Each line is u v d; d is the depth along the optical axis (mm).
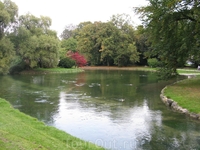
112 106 14547
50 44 41875
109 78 32844
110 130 9891
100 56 65500
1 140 6410
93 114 12555
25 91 20688
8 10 35031
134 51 59969
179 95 15859
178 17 17938
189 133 9461
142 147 8039
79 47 66000
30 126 8773
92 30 66000
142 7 19312
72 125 10594
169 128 10125
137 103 15469
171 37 18984
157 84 25719
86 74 40250
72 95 18641
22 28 39875
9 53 34219
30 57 40188
